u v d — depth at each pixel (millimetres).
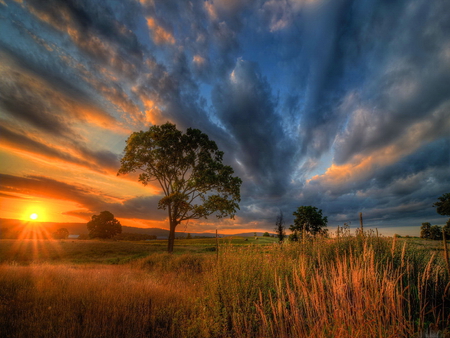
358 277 3129
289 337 3152
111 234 79875
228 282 4617
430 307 3367
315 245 6348
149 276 9617
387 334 2572
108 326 4336
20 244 34625
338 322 2680
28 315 4652
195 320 4207
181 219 24516
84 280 7387
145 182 25656
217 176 24266
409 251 4969
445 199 33031
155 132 24719
